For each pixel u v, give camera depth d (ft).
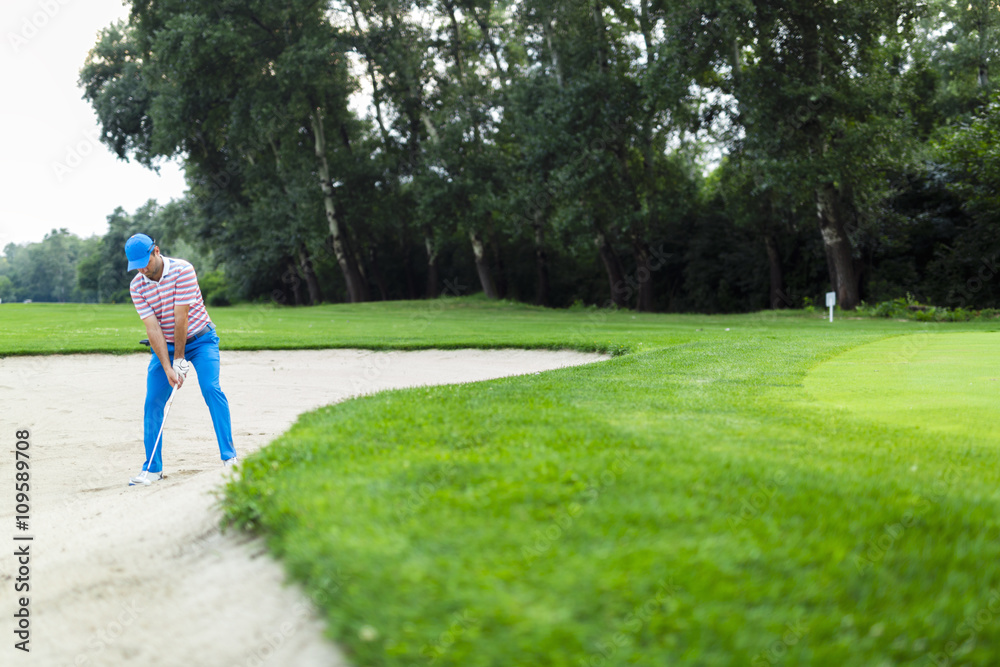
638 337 47.98
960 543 8.59
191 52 100.07
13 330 60.64
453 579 7.43
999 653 6.43
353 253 135.44
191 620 8.87
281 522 10.00
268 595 8.77
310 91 107.65
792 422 16.62
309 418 17.84
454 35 113.29
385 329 63.72
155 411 19.21
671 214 104.88
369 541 8.46
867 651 6.43
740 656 6.28
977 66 111.45
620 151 100.63
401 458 12.34
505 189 110.73
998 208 89.20
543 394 20.77
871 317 78.13
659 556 7.89
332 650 7.47
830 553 8.12
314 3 106.01
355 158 122.01
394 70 110.93
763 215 105.70
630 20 101.19
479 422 15.51
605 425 15.24
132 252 17.85
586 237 100.42
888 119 79.25
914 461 12.76
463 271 149.69
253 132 113.50
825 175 76.69
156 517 13.57
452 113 109.50
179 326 18.53
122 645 8.65
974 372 26.50
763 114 78.23
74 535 13.64
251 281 155.12
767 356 33.60
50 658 8.66
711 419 16.89
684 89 83.92
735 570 7.68
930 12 82.74
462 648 6.59
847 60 81.15
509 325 68.95
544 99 97.40
